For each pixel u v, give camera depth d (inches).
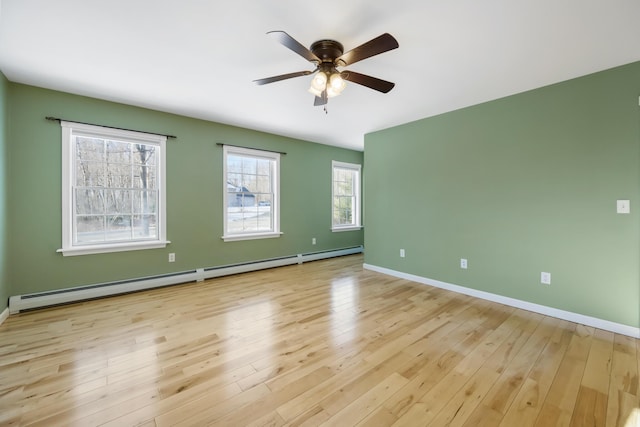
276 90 119.0
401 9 68.9
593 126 101.9
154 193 147.6
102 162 133.6
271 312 115.2
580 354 83.7
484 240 132.3
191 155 157.1
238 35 80.4
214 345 88.4
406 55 90.4
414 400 64.3
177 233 153.3
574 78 105.7
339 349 86.3
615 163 97.7
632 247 95.0
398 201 170.1
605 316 100.1
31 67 99.8
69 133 122.6
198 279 157.8
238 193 179.8
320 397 65.2
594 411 60.7
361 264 205.8
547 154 112.7
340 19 72.9
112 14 71.4
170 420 57.9
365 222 191.2
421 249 158.6
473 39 81.7
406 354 83.7
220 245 169.8
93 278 129.7
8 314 109.1
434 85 112.9
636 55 89.7
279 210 197.0
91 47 86.8
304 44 83.3
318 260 218.2
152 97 127.1
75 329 98.8
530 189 117.6
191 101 132.0
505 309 119.6
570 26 75.2
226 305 122.6
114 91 120.5
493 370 75.7
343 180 245.0
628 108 95.0
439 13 70.4
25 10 69.5
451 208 144.8
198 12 70.5
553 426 56.7
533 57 91.4
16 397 64.3
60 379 71.1
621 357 81.8
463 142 139.5
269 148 190.5
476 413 60.3
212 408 61.5
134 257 140.3
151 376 72.5
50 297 117.5
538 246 115.6
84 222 129.3
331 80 81.9
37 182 117.0
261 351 85.0
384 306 122.3
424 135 155.9
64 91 120.6
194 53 90.2
